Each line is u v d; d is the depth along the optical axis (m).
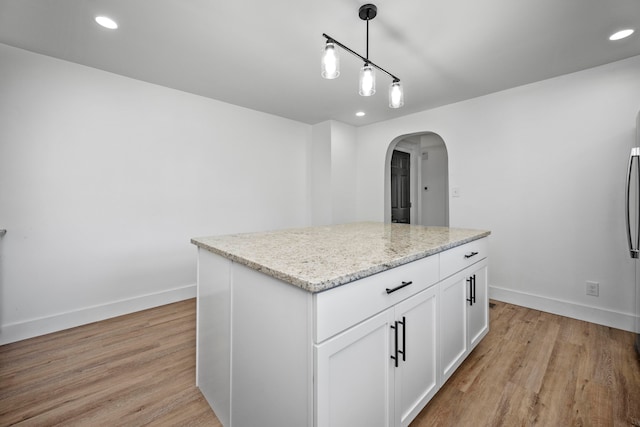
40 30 1.95
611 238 2.40
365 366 1.03
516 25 1.87
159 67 2.49
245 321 1.17
